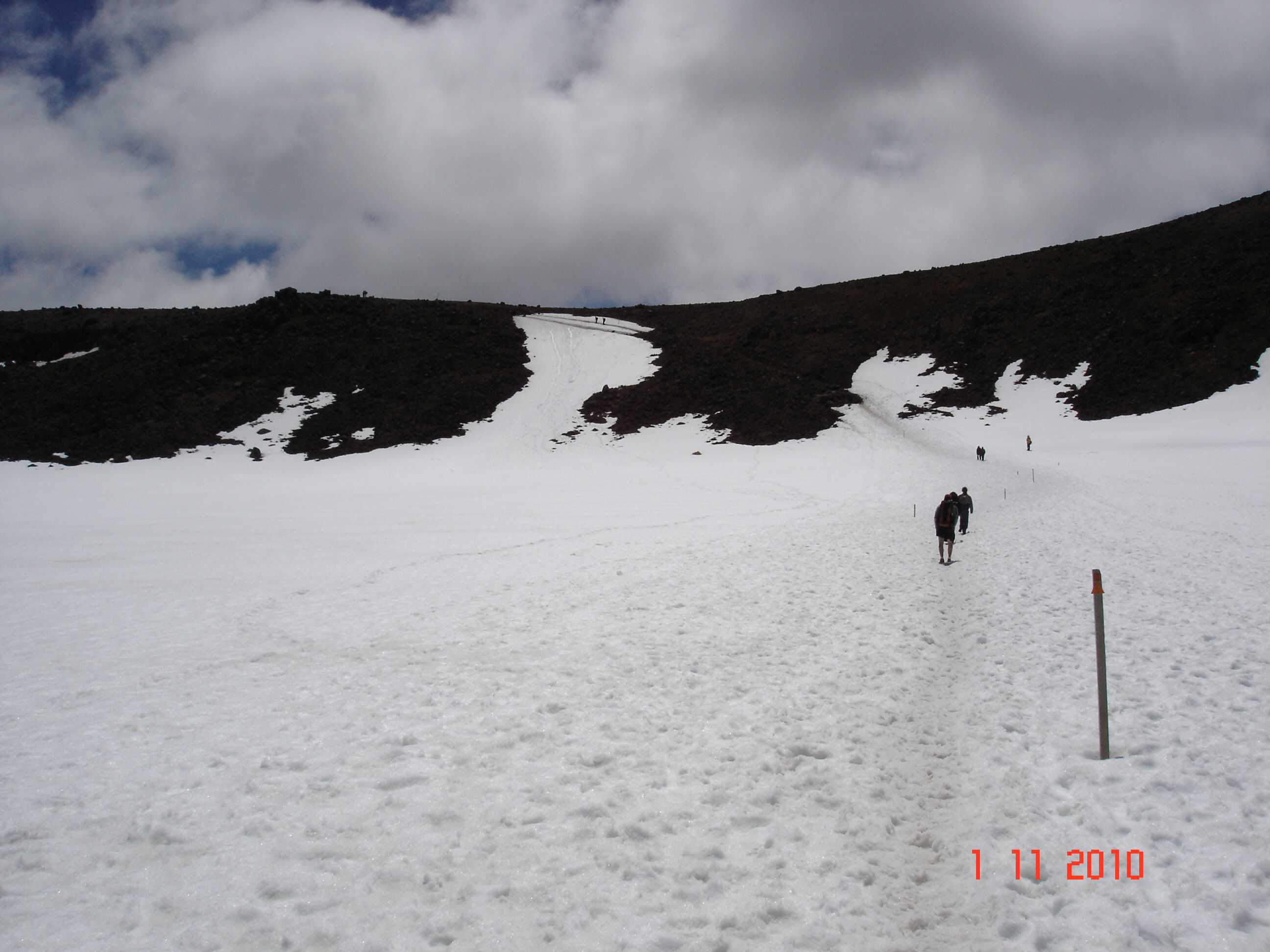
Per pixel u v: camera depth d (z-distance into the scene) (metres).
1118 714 7.78
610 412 83.31
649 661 10.52
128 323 117.56
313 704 9.12
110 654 12.21
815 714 8.18
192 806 6.22
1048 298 98.25
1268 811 5.62
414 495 50.41
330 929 4.47
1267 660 9.45
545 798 6.23
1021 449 59.84
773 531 26.97
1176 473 41.84
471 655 11.38
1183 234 104.56
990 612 12.98
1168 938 4.26
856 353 97.81
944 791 6.33
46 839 5.72
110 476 68.50
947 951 4.29
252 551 25.83
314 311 116.25
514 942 4.33
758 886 4.91
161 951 4.29
